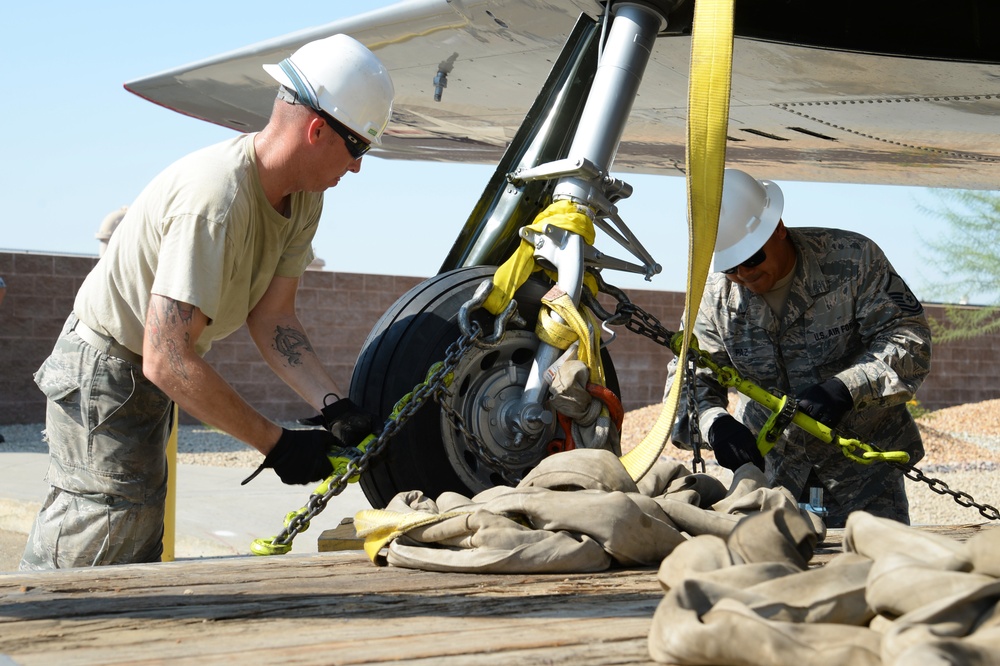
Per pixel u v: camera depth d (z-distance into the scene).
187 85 6.54
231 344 14.83
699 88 2.49
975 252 16.95
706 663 1.40
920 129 5.75
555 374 2.90
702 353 3.26
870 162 6.96
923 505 9.05
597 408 2.92
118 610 1.81
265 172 2.81
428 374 2.76
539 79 5.33
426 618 1.76
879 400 3.47
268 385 15.03
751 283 3.68
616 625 1.70
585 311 3.03
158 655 1.50
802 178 8.02
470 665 1.45
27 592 1.97
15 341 13.58
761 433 3.30
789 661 1.31
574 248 2.94
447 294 3.07
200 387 2.63
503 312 2.89
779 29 4.18
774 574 1.63
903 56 4.33
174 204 2.69
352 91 2.76
